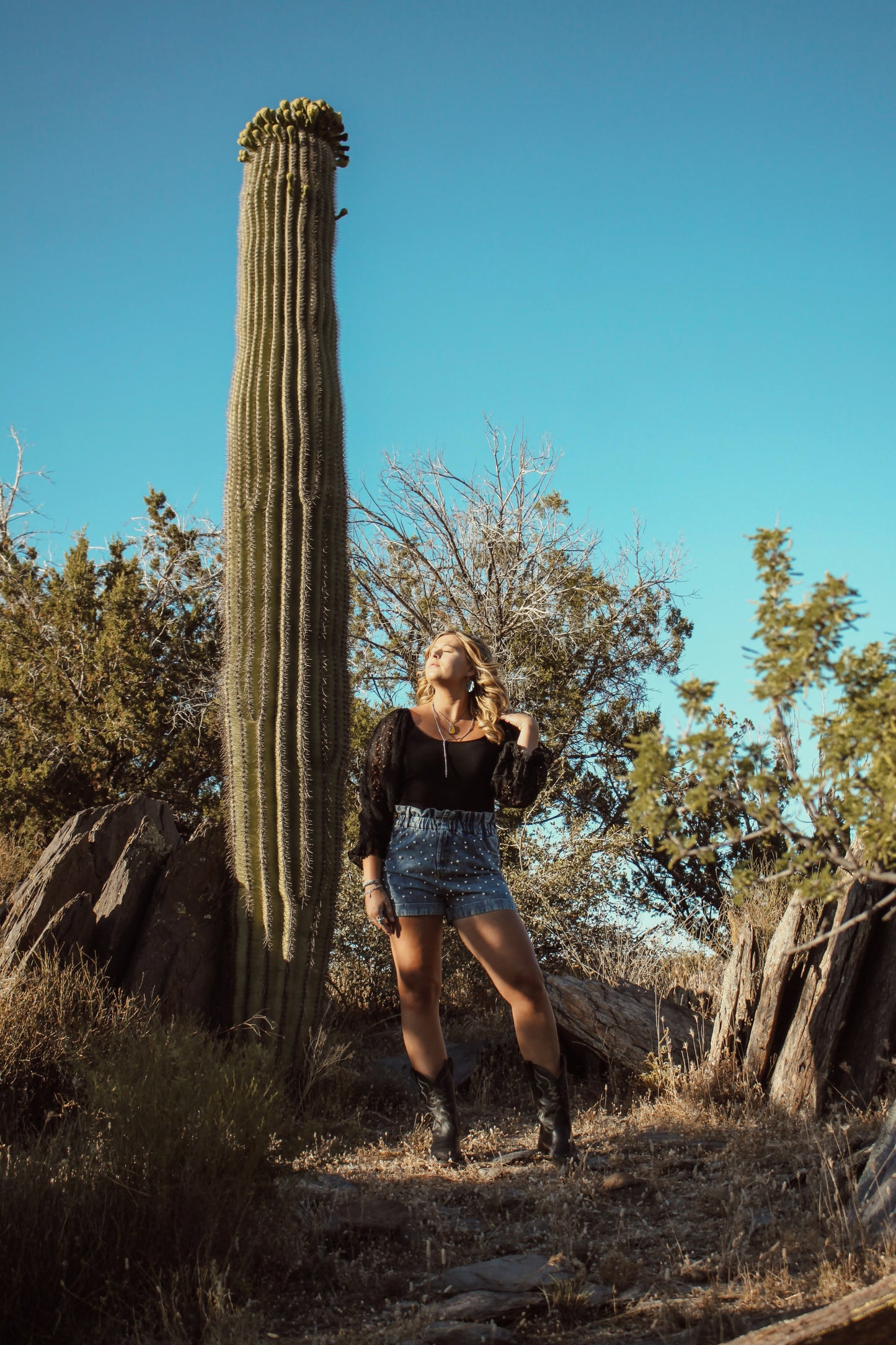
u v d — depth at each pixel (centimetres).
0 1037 443
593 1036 550
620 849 820
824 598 213
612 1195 364
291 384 647
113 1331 255
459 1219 347
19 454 1459
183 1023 509
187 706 1047
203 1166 306
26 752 1003
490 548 1206
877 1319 196
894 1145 311
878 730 211
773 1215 314
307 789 578
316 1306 284
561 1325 266
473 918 412
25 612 1130
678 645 1209
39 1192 283
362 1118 522
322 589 618
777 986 487
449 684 430
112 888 554
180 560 1182
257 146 714
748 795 235
